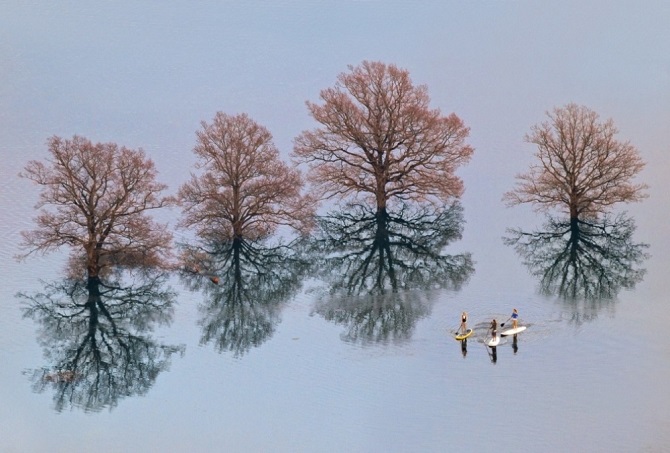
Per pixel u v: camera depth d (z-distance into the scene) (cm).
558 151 10756
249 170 10412
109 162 9156
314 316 8500
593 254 9956
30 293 8994
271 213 10569
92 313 8594
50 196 10325
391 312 8519
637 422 6412
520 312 8381
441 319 8294
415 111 10719
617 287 8975
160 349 7844
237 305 8819
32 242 9300
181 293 9119
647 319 8125
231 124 10344
